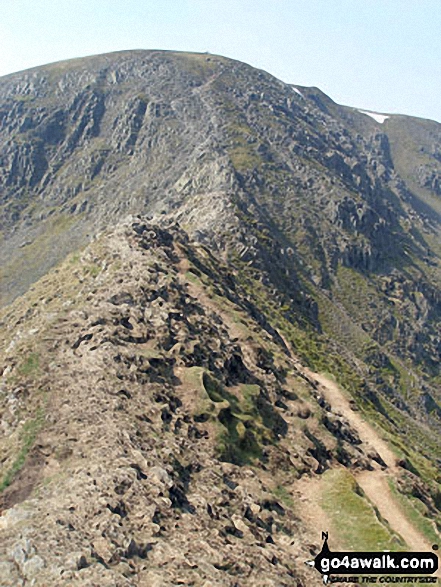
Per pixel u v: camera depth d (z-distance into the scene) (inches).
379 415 3235.7
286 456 1472.7
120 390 1317.7
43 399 1291.8
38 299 2551.7
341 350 5329.7
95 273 2341.3
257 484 1261.1
